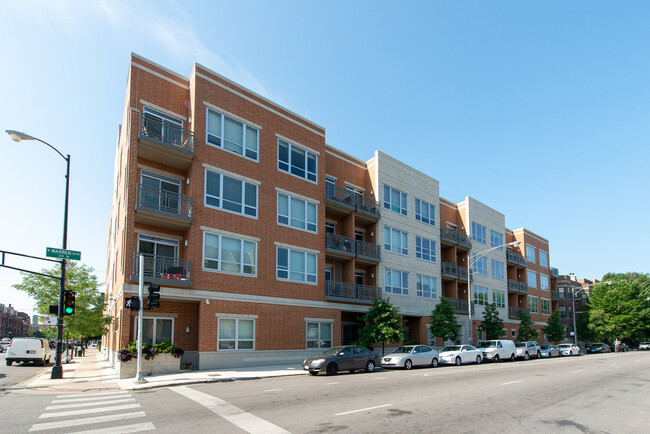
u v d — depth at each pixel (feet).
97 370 76.02
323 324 87.40
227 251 74.02
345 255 94.27
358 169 108.88
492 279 148.25
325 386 48.88
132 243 65.05
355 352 69.21
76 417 30.96
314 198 90.74
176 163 72.49
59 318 61.05
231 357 71.26
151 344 65.00
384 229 106.63
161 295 65.41
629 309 199.31
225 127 77.41
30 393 45.85
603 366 86.84
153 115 70.74
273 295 79.20
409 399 39.60
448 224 138.10
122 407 34.99
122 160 85.71
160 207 67.26
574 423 30.53
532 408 36.32
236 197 76.95
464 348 92.89
